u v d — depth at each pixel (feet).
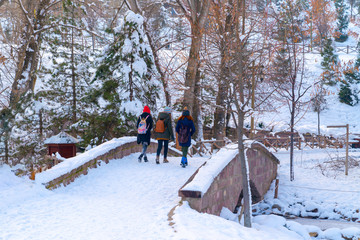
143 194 27.68
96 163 33.17
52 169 27.94
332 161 61.72
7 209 21.06
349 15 256.52
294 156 73.61
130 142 41.50
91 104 62.85
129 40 57.21
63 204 23.41
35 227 18.63
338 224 38.11
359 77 145.28
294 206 43.96
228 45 40.32
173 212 22.49
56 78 72.28
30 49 63.87
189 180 25.91
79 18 75.00
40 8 65.51
